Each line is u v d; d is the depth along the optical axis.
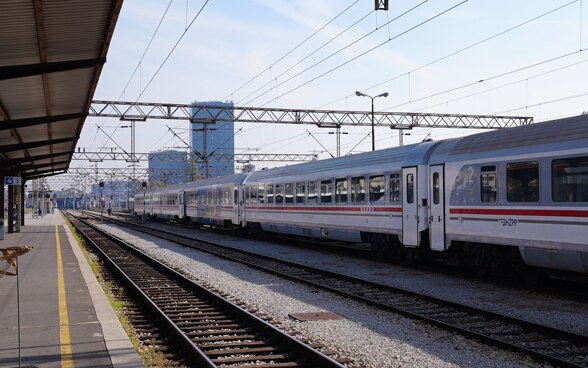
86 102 20.36
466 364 7.91
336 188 22.09
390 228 18.59
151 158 55.84
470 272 16.69
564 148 12.29
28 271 16.05
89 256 23.56
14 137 27.00
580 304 12.08
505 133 14.44
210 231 40.97
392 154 18.92
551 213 12.56
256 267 18.12
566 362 7.61
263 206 29.33
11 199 36.72
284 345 8.90
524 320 9.92
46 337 8.41
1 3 10.59
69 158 43.19
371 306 11.91
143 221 58.97
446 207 15.94
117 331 8.76
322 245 26.58
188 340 8.63
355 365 7.82
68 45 13.82
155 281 16.34
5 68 13.16
